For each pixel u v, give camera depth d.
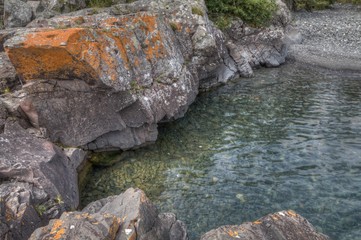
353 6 50.09
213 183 10.39
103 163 11.63
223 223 8.71
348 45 27.97
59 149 10.12
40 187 8.05
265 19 24.94
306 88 19.08
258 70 23.56
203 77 18.45
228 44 21.62
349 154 11.78
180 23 16.95
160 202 9.55
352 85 19.38
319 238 6.23
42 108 11.22
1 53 13.61
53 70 10.66
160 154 12.20
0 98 11.11
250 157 11.83
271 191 9.94
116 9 17.34
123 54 11.95
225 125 14.48
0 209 6.73
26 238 6.79
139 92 12.30
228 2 23.59
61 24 13.71
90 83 11.01
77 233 5.47
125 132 12.30
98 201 7.95
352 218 8.73
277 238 6.14
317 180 10.38
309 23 35.62
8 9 18.27
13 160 8.48
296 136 13.24
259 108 16.28
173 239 6.80
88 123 11.62
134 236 5.93
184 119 15.14
